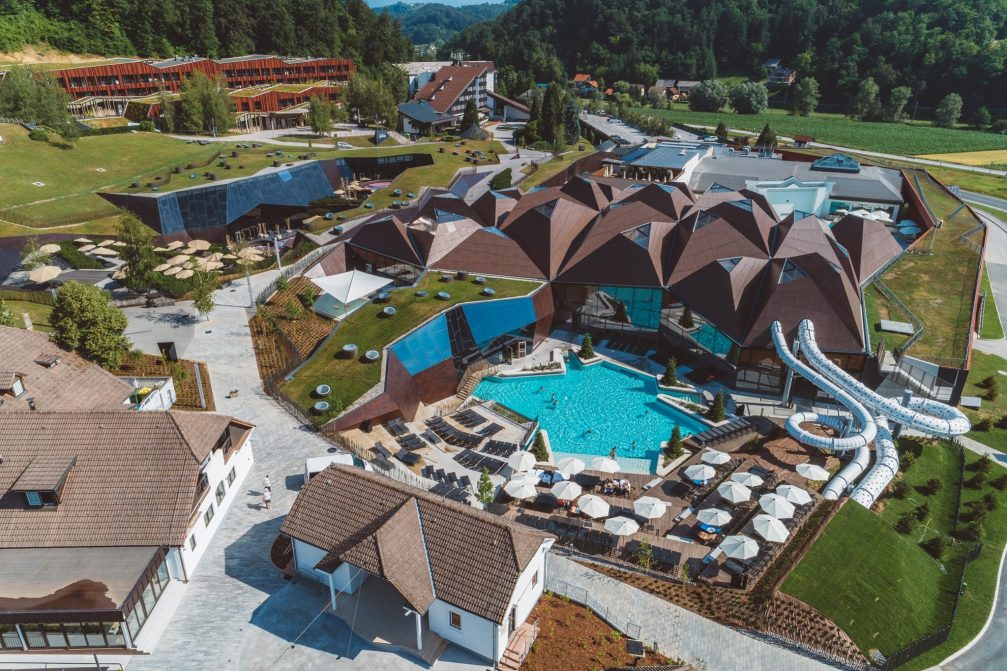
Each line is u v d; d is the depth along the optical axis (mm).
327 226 92812
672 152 127188
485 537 31875
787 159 145500
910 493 48250
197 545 36938
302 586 35688
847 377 54156
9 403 40531
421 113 161125
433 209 80312
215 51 199625
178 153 115500
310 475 43062
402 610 34281
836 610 36312
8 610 29375
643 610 35719
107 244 80625
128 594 30281
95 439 35750
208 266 73750
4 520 33438
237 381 56156
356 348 57844
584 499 42625
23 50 166750
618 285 69750
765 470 48812
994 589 40438
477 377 62594
